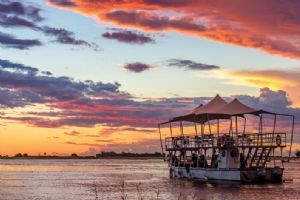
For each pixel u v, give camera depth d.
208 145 67.75
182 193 54.66
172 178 77.19
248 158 67.31
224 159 65.56
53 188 66.31
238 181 62.94
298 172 126.56
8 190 63.38
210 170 67.19
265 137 64.50
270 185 63.53
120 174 111.25
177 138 75.19
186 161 74.06
